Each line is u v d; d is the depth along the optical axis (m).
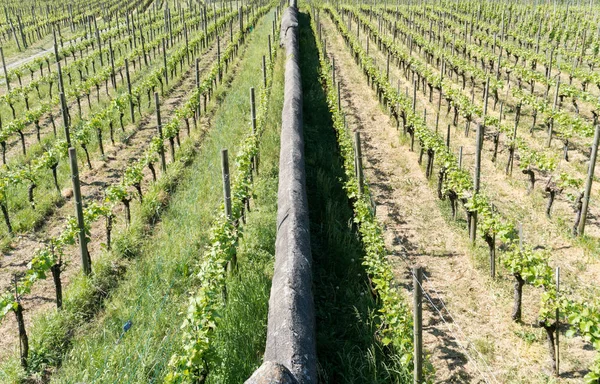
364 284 8.94
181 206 11.46
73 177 8.70
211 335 6.29
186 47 28.05
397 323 6.85
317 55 29.27
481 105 19.11
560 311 6.74
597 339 6.35
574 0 46.53
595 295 8.38
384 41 29.14
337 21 39.91
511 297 8.48
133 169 11.65
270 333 6.53
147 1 67.81
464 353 7.33
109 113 17.27
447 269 9.41
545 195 11.91
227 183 9.02
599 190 12.05
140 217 10.99
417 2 50.56
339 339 7.63
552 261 9.43
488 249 9.84
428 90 21.73
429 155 12.88
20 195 12.48
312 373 5.89
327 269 9.46
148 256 9.56
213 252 8.01
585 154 14.39
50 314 8.07
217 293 7.29
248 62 27.23
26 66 26.17
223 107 19.23
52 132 17.83
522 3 44.72
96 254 10.01
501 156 14.39
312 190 12.60
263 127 15.79
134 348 7.02
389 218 11.39
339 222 10.83
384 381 6.74
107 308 8.19
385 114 18.92
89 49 37.06
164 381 5.82
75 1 64.81
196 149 15.62
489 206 9.79
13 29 38.34
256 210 11.23
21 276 9.50
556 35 30.58
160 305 7.94
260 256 9.38
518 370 7.00
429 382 6.20
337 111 16.23
